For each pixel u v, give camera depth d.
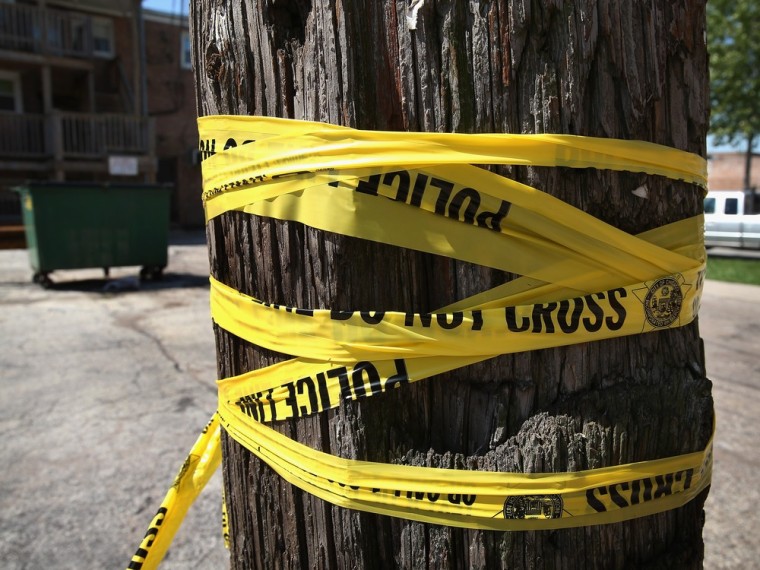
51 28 19.08
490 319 1.03
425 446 1.10
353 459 1.09
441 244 1.02
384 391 1.08
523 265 1.02
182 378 5.28
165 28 22.39
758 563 2.72
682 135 1.11
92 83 19.72
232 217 1.23
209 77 1.23
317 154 1.05
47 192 9.34
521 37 0.99
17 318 7.54
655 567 1.13
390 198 1.02
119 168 18.44
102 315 7.79
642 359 1.10
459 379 1.08
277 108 1.12
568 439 1.05
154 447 3.91
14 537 2.96
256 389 1.22
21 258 13.41
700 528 1.22
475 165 1.00
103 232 9.83
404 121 1.04
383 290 1.08
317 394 1.12
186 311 8.07
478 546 1.07
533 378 1.07
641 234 1.08
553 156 1.00
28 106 20.03
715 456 3.76
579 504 1.05
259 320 1.18
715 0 18.89
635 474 1.06
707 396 1.14
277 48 1.11
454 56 1.01
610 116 1.03
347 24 1.02
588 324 1.04
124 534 2.99
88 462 3.71
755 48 18.47
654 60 1.05
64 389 4.98
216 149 1.22
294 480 1.17
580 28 1.00
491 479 1.05
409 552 1.10
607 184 1.04
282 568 1.26
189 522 3.13
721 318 7.69
